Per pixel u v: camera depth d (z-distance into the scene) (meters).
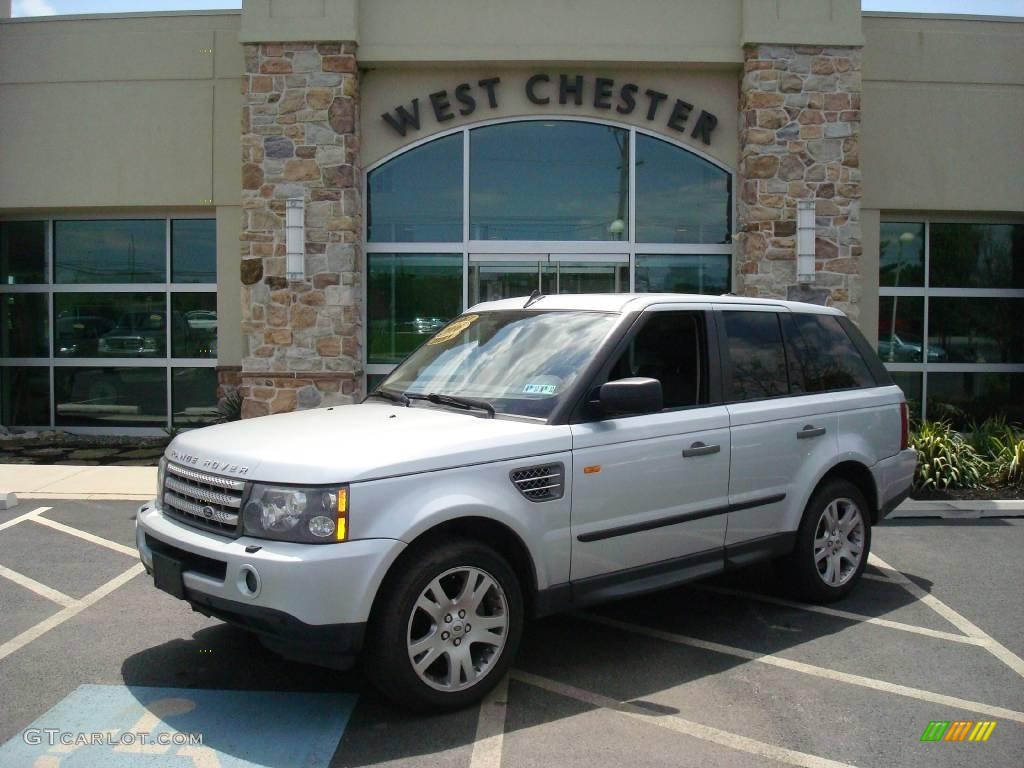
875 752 3.87
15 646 5.01
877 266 12.45
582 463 4.54
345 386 11.05
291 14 10.97
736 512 5.25
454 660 4.14
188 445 4.57
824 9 11.12
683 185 11.77
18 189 12.41
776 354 5.75
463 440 4.25
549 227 11.77
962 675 4.73
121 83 12.25
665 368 5.13
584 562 4.57
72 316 12.91
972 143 12.48
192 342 12.73
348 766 3.69
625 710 4.26
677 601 5.98
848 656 5.00
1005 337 12.99
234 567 3.88
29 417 13.02
